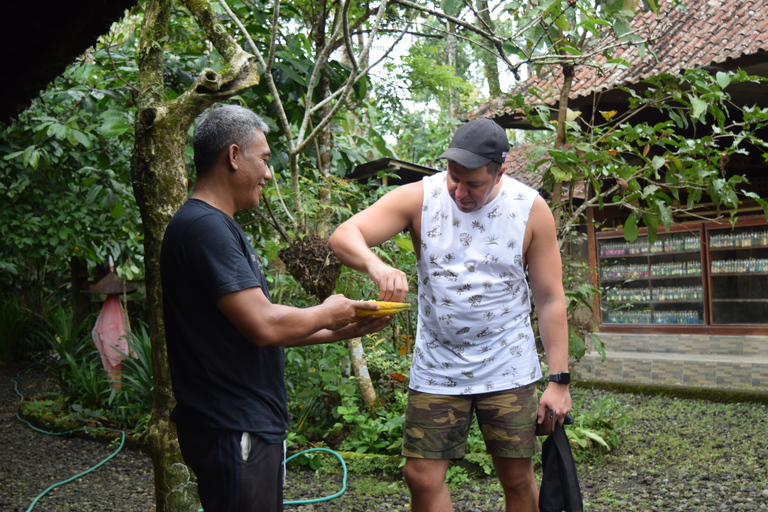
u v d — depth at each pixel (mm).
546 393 2467
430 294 2453
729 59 6875
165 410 2529
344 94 4062
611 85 7504
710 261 8844
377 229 2441
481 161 2215
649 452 5059
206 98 2617
